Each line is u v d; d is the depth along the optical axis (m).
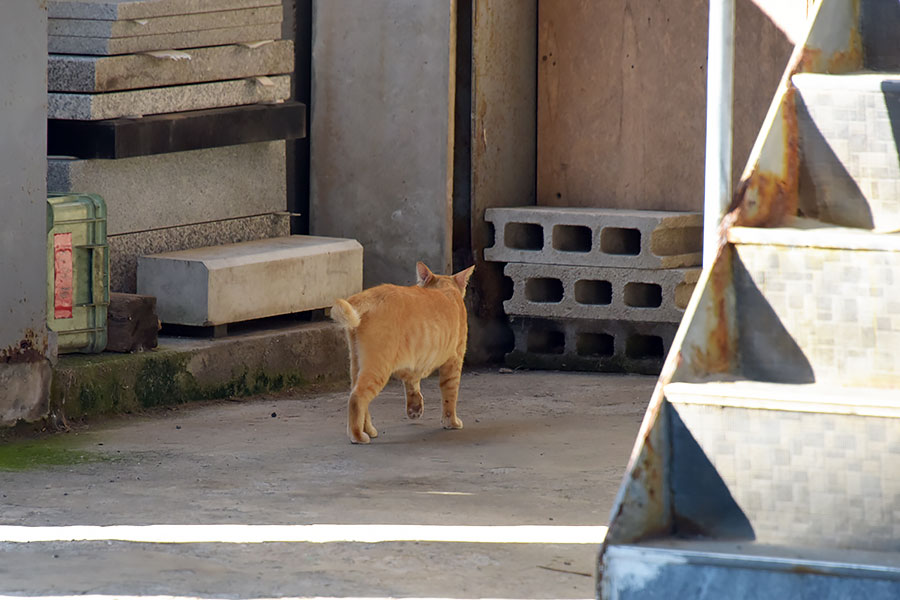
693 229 13.56
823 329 5.26
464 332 10.64
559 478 8.86
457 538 7.29
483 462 9.37
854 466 4.72
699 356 5.25
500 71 13.88
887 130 5.77
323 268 12.79
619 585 4.51
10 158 9.59
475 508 8.00
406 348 10.09
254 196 13.45
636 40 13.81
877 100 5.75
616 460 9.46
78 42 11.66
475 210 13.79
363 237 14.00
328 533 7.35
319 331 12.62
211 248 12.48
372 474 8.93
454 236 13.94
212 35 12.55
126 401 10.88
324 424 10.75
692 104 13.59
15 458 9.21
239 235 13.28
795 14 12.62
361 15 13.70
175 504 7.99
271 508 7.92
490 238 13.96
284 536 7.28
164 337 11.93
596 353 14.02
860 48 6.84
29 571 6.54
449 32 13.30
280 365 12.23
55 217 10.46
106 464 9.10
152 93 12.02
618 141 14.02
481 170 13.77
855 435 4.71
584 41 14.08
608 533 4.55
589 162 14.20
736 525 4.85
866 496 4.71
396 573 6.61
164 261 11.83
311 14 14.05
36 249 9.89
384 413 11.31
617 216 13.19
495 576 6.59
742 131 13.03
